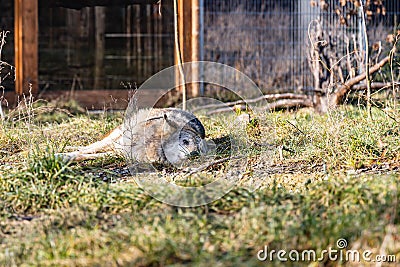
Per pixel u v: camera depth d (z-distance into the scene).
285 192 9.48
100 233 8.06
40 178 10.47
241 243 7.54
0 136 13.97
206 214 8.66
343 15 18.88
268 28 20.75
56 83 26.81
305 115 16.02
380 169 11.27
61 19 31.11
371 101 14.41
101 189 9.80
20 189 10.11
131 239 7.61
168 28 31.28
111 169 11.79
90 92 20.25
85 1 20.72
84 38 31.30
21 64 19.16
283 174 11.12
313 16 19.86
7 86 22.89
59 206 9.70
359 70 18.20
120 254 7.36
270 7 21.09
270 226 7.79
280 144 12.98
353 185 9.20
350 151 11.95
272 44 20.66
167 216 8.31
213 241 7.67
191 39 19.83
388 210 7.99
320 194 9.15
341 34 18.75
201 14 19.91
